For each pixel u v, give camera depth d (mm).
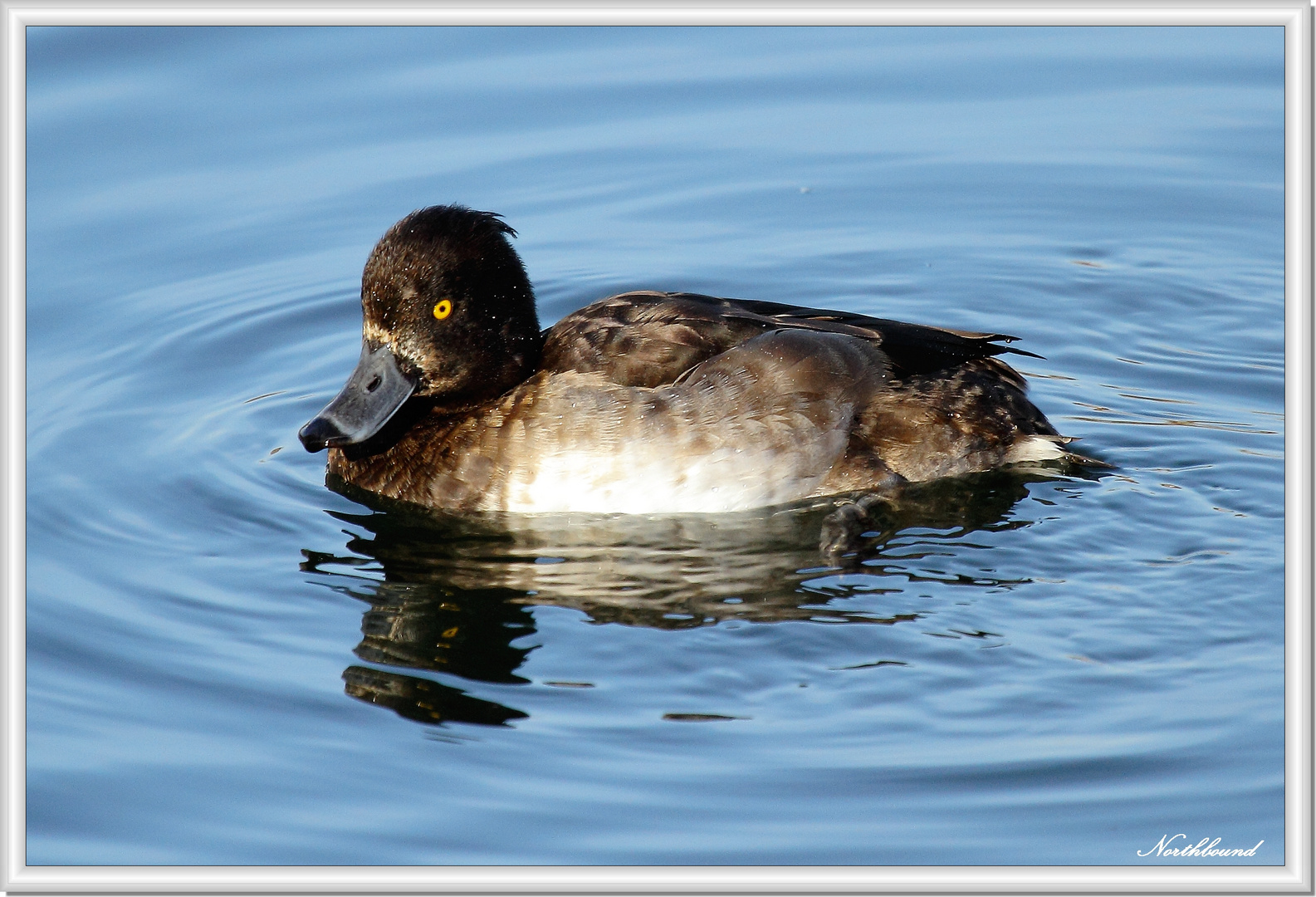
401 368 11219
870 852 7637
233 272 15289
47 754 8594
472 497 11023
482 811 8016
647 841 7754
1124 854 7594
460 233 11133
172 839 7965
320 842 7867
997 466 11242
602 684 8891
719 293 15227
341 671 9266
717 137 17438
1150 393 13070
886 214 16422
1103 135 17359
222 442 12492
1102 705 8594
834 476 10898
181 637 9680
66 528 11055
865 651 9078
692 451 10586
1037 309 14852
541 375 11062
